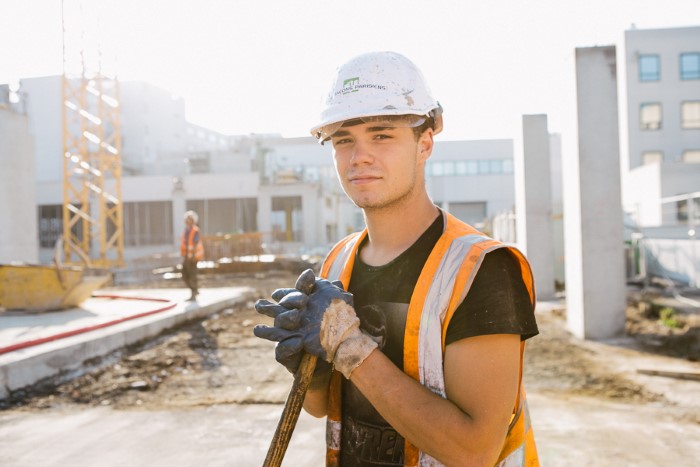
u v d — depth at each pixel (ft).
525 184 41.09
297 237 123.44
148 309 30.30
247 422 14.33
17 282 28.37
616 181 25.71
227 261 78.59
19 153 54.03
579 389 17.33
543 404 15.71
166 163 164.45
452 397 3.22
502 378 3.16
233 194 127.95
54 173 165.89
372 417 3.81
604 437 12.87
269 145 166.81
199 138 215.72
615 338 25.29
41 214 134.72
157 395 17.17
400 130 3.60
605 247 25.55
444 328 3.33
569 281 27.43
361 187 3.62
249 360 21.54
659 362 20.59
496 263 3.33
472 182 159.02
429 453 3.16
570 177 27.02
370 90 3.49
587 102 25.72
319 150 168.14
